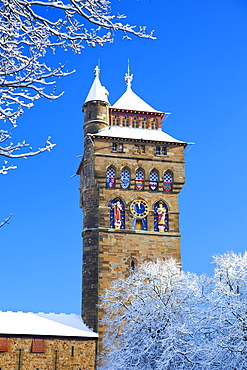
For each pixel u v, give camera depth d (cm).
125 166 7881
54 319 7269
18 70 1573
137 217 7719
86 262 7456
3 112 1623
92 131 8156
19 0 1545
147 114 8444
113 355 6184
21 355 6712
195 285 5891
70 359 6831
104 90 8481
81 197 8406
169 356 4994
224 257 5644
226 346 4712
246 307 5003
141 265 6888
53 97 1611
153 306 5859
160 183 7938
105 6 1591
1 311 7250
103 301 6819
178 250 7650
